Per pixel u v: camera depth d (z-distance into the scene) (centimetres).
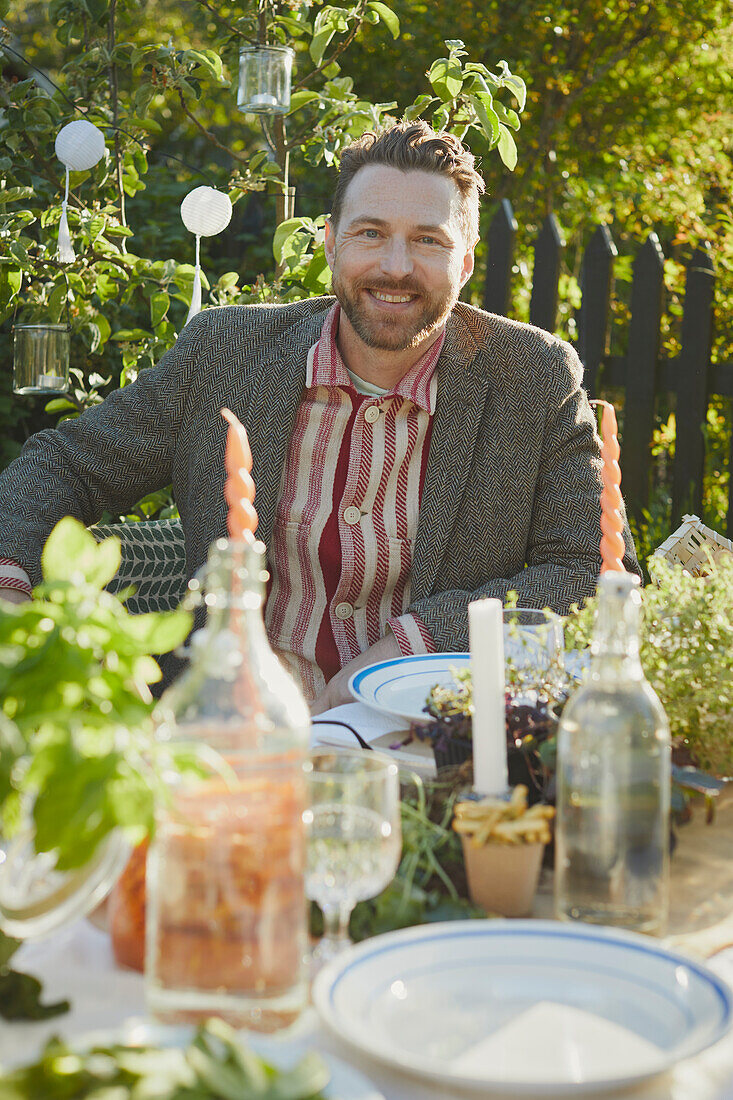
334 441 214
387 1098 70
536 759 110
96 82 352
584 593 203
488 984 83
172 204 537
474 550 214
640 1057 75
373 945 84
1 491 219
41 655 75
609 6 642
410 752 132
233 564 81
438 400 213
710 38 671
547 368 218
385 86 643
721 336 512
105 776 68
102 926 94
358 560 212
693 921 97
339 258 211
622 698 92
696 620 128
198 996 75
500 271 404
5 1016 77
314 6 420
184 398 223
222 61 362
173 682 221
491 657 98
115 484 226
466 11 631
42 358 328
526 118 648
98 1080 63
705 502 463
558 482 216
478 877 96
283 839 77
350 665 194
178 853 75
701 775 114
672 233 660
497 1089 69
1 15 361
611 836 91
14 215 329
